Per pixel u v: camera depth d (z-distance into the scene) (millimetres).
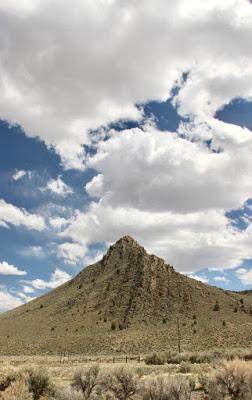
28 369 21047
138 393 20172
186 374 32312
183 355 57906
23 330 197125
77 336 172375
